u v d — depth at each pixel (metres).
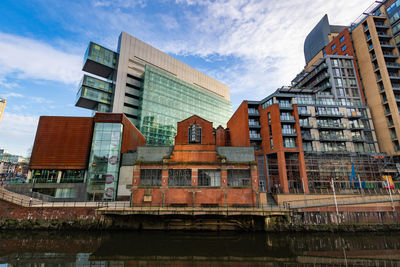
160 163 30.50
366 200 32.34
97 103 68.06
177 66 86.25
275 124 43.19
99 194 35.62
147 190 29.34
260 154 44.97
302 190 39.81
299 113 46.06
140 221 27.16
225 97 106.31
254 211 24.64
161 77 73.44
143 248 19.86
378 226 27.75
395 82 52.97
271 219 26.95
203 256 17.73
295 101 48.53
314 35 73.62
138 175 30.00
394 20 55.97
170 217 27.11
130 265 15.49
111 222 26.22
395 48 55.25
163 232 25.97
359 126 48.97
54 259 16.52
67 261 16.14
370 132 50.50
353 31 60.34
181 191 29.36
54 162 37.28
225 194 29.25
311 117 47.59
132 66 71.88
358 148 47.88
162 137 68.56
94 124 39.47
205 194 29.27
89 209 26.16
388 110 50.78
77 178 37.25
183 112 77.69
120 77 68.44
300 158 41.34
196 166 30.48
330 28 70.50
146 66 69.94
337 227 27.19
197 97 84.94
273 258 17.42
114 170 36.62
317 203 33.03
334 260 17.25
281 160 40.59
